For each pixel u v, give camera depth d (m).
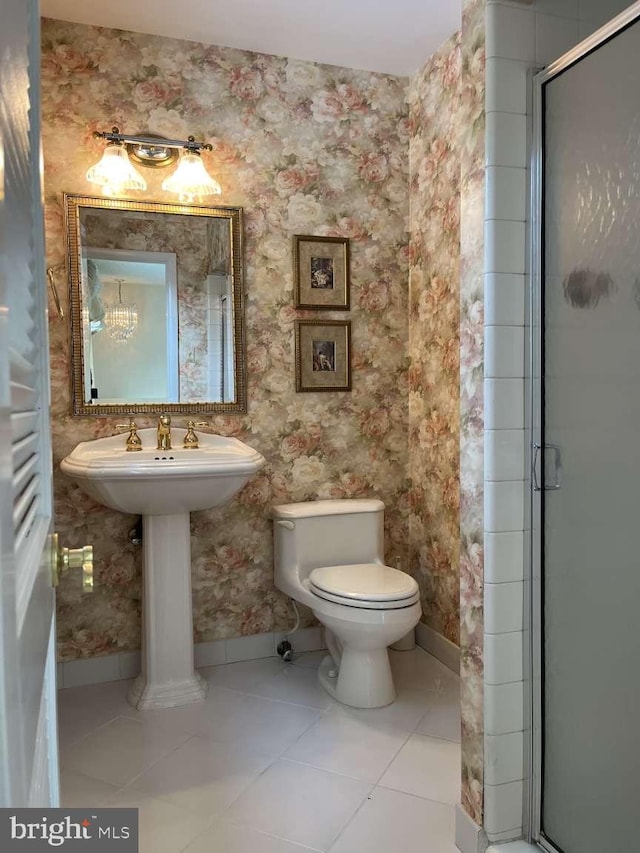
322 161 2.83
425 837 1.69
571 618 1.51
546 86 1.53
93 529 2.58
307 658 2.84
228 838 1.67
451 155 2.61
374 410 2.98
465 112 1.63
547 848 1.57
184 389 2.68
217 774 1.96
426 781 1.92
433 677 2.63
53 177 2.46
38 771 0.68
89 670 2.60
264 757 2.05
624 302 1.36
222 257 2.70
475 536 1.62
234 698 2.46
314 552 2.68
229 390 2.74
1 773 0.40
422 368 2.91
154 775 1.95
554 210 1.52
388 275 2.97
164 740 2.16
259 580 2.83
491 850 1.58
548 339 1.55
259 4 2.35
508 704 1.60
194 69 2.62
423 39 2.62
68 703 2.43
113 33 2.52
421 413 2.93
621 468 1.38
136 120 2.56
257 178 2.74
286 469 2.85
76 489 2.55
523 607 1.60
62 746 2.12
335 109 2.84
